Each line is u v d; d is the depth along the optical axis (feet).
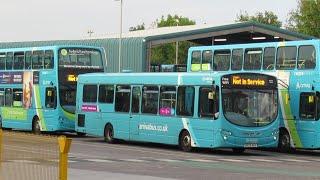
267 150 146.72
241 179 79.92
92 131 157.89
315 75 131.54
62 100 171.12
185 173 86.94
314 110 132.05
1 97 191.42
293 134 136.26
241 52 145.69
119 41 283.59
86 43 301.63
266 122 126.41
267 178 81.76
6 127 189.16
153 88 139.74
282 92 138.31
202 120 126.00
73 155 115.03
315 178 82.89
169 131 134.10
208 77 125.49
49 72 173.78
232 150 138.92
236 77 124.67
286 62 137.69
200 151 133.28
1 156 49.16
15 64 186.39
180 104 131.85
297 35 317.22
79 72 174.09
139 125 142.61
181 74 132.36
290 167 100.83
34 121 178.60
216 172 89.25
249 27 306.14
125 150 130.82
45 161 44.55
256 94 126.11
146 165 98.27
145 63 280.10
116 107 150.10
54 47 172.86
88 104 159.63
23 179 46.75
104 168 91.50
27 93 181.27
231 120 123.13
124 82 148.25
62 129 171.01
